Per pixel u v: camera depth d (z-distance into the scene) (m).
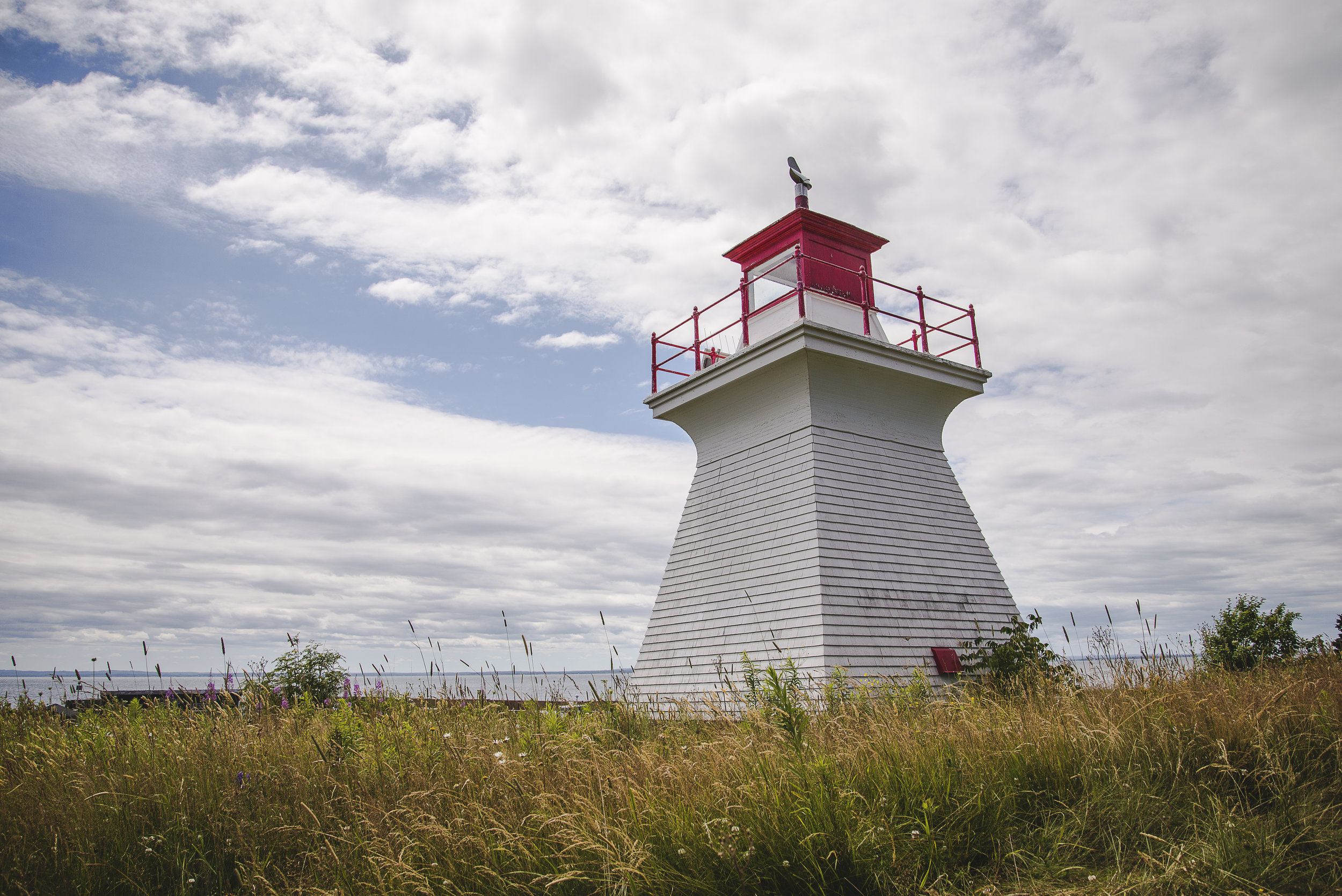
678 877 4.55
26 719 8.62
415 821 5.41
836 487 13.77
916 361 14.87
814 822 4.75
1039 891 4.38
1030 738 6.09
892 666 12.88
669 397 16.72
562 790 5.77
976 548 15.24
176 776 6.49
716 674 14.09
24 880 4.96
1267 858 4.48
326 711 9.60
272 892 4.86
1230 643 13.41
